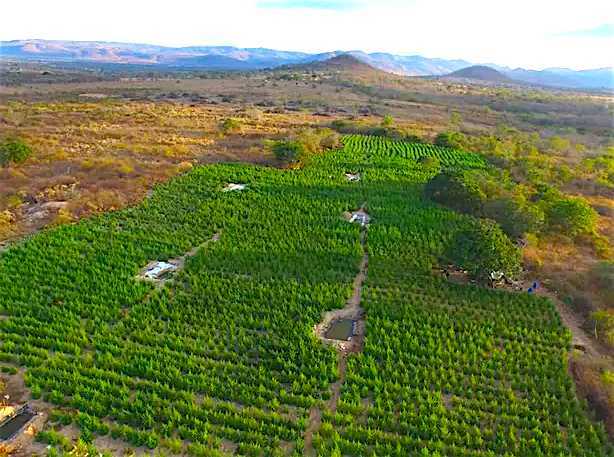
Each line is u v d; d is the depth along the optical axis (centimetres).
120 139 7519
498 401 2275
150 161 6203
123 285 3150
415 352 2611
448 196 4891
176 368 2400
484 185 4909
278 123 9975
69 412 2108
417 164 6600
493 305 3070
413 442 2012
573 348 2720
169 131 8388
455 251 3309
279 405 2209
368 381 2348
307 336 2688
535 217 4062
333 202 4859
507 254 3216
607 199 5678
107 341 2605
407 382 2372
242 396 2231
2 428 2041
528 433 2086
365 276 3459
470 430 2083
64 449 1944
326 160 6700
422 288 3244
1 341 2600
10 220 4162
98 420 2056
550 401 2277
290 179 5572
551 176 6150
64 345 2536
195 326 2767
